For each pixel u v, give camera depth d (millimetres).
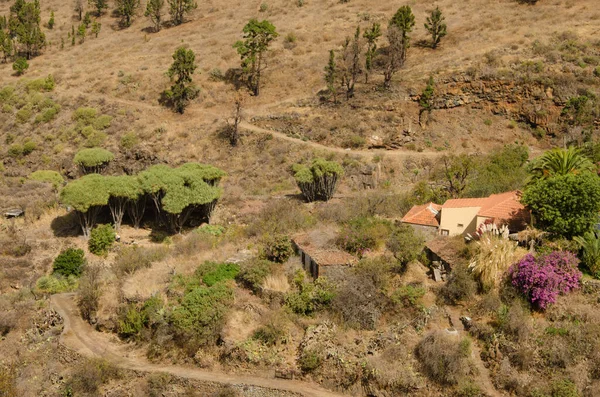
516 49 74125
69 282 41188
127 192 46875
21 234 48875
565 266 28844
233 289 33375
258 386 27781
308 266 34531
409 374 26234
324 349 28438
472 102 68875
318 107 73312
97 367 29938
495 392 25266
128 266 38500
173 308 31969
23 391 30359
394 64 73125
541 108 65688
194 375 29141
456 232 36500
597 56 69625
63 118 78625
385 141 65688
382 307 30375
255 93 80000
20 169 70750
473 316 28781
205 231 45469
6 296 39469
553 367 25453
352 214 44406
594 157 49594
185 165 52688
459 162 52531
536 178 35562
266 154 66562
